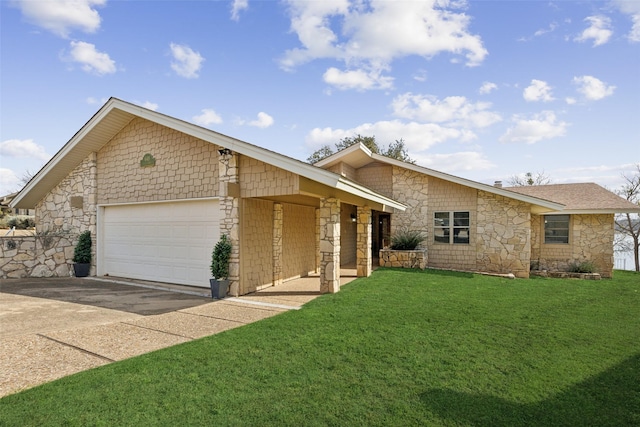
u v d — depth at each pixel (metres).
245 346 4.85
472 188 14.46
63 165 11.98
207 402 3.33
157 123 9.55
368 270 11.87
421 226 15.37
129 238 11.16
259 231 9.51
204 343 4.94
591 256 14.88
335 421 3.07
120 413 3.10
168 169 10.01
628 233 22.09
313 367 4.20
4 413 3.04
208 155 9.27
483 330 5.76
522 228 13.59
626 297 9.20
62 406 3.18
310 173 7.25
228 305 7.59
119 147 11.16
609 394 3.62
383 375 4.00
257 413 3.17
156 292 9.02
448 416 3.17
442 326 5.95
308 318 6.36
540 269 15.45
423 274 12.22
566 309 7.47
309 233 13.00
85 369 4.05
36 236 11.67
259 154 7.83
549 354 4.73
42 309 6.94
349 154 14.62
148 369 4.02
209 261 9.45
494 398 3.51
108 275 11.64
